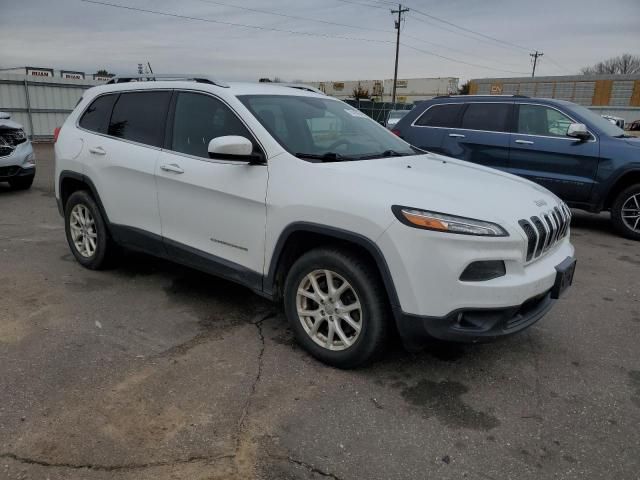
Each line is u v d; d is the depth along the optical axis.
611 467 2.57
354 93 70.31
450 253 2.89
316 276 3.39
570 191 7.48
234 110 3.81
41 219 7.47
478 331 2.99
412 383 3.27
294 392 3.13
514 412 3.01
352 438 2.73
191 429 2.75
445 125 8.45
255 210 3.57
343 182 3.24
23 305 4.29
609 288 5.16
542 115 7.68
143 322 4.03
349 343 3.29
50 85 20.67
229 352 3.59
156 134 4.33
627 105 45.75
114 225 4.69
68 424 2.76
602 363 3.62
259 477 2.44
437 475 2.49
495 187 3.50
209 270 4.01
